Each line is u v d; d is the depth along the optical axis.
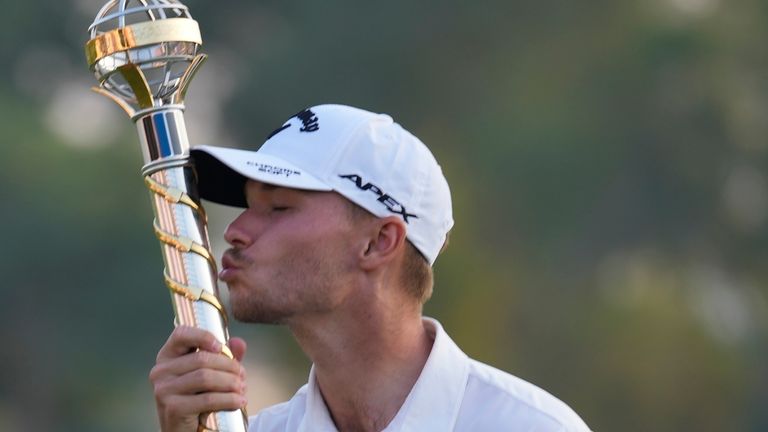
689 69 68.81
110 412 65.38
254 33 74.00
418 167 9.92
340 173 9.77
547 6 68.44
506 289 63.44
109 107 71.69
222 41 74.12
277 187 9.73
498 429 9.77
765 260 70.19
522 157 65.12
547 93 68.38
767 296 70.12
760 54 70.44
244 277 9.70
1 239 62.12
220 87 74.12
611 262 67.00
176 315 9.10
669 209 68.38
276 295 9.66
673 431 62.66
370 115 10.02
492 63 68.81
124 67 8.98
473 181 65.38
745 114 69.94
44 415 65.19
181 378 8.96
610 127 67.81
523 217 65.00
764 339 69.38
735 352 64.75
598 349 63.28
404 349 9.95
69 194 63.66
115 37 8.93
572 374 63.38
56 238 62.88
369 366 9.90
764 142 69.88
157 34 8.95
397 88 68.56
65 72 73.75
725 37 69.38
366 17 68.19
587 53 69.12
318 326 9.80
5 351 64.56
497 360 62.12
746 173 70.25
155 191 9.13
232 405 8.98
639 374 62.62
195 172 9.30
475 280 62.41
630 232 67.56
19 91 71.75
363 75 68.38
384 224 9.80
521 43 68.81
